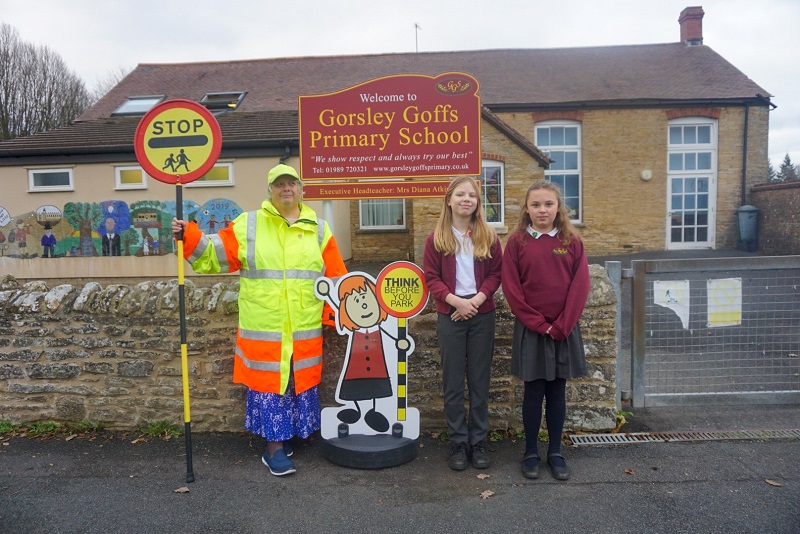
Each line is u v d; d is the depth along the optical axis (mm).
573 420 3982
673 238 16312
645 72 17141
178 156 3553
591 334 3945
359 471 3496
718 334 4301
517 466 3529
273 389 3484
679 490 3176
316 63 18891
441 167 5020
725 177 16094
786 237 14523
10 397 4176
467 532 2824
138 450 3828
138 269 12750
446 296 3369
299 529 2869
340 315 3650
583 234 16062
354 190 5074
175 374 4066
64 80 28906
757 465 3441
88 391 4117
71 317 4113
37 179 12836
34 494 3238
